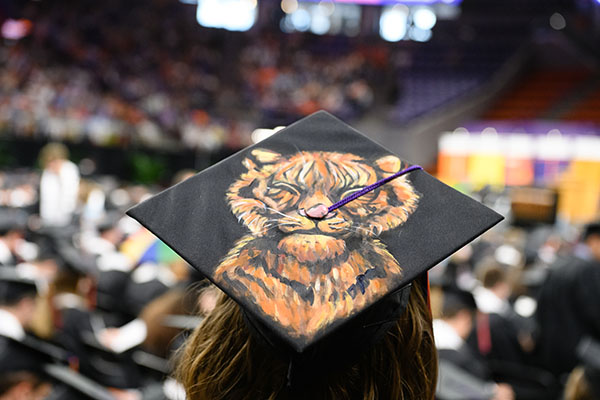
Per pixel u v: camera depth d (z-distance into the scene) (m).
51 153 10.15
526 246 8.35
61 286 4.32
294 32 29.97
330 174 1.06
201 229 0.99
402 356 0.99
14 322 3.38
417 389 1.00
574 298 4.90
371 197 1.03
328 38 29.67
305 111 21.36
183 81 24.66
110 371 3.68
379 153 1.12
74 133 15.83
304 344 0.88
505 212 13.05
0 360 2.63
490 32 28.42
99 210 10.37
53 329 3.56
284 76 24.89
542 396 4.38
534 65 25.17
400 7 30.42
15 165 15.21
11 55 22.19
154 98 21.48
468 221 1.01
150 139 17.27
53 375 2.71
